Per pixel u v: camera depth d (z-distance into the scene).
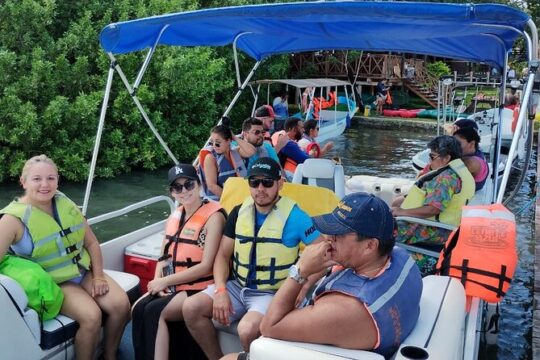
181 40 4.59
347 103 18.14
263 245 2.58
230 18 3.37
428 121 19.92
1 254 2.47
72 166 10.91
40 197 2.61
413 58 26.47
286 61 18.41
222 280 2.63
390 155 14.91
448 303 2.16
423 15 2.91
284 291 1.83
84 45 11.69
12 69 10.55
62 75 11.04
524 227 7.79
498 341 4.39
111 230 7.93
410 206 3.95
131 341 3.22
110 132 11.89
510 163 3.40
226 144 4.07
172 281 2.71
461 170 3.81
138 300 2.77
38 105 10.85
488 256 2.77
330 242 1.81
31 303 2.43
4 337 2.27
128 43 3.93
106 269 3.54
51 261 2.65
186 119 13.52
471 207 3.05
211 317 2.60
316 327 1.73
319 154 6.38
